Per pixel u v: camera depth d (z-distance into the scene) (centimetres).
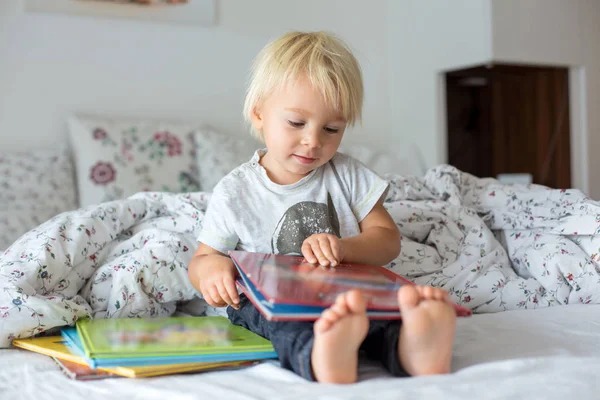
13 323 105
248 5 299
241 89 299
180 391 77
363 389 75
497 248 141
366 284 89
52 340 106
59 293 121
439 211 150
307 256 99
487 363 84
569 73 301
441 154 306
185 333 99
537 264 134
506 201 158
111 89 274
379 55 331
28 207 235
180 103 287
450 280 130
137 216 142
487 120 304
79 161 253
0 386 84
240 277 105
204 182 264
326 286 85
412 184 165
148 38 280
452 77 304
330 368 79
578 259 130
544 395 71
